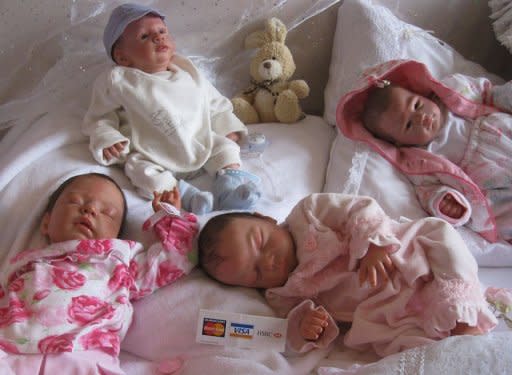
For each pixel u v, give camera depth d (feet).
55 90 4.62
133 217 3.84
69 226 3.42
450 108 4.66
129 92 4.20
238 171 4.26
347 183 4.41
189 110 4.41
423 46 5.10
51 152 4.12
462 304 3.02
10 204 3.76
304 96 5.27
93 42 4.67
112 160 4.12
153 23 4.30
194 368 3.16
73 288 3.17
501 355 2.72
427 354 2.77
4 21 4.45
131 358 3.35
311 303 3.29
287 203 4.25
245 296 3.43
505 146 4.35
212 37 4.97
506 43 4.89
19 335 2.95
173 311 3.36
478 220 4.13
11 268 3.32
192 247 3.58
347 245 3.40
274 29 5.00
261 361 3.16
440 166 4.32
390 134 4.64
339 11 5.26
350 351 3.31
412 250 3.30
